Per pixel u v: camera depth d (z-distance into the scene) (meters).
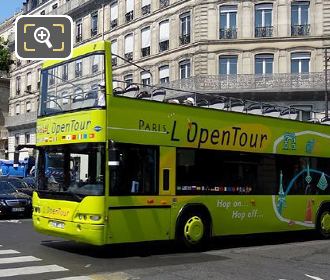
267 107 14.43
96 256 10.34
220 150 11.91
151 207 10.43
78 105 10.48
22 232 14.41
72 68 10.87
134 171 10.23
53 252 10.79
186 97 12.52
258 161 12.73
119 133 10.05
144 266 9.30
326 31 37.41
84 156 10.05
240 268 9.30
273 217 12.91
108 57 10.15
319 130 14.52
